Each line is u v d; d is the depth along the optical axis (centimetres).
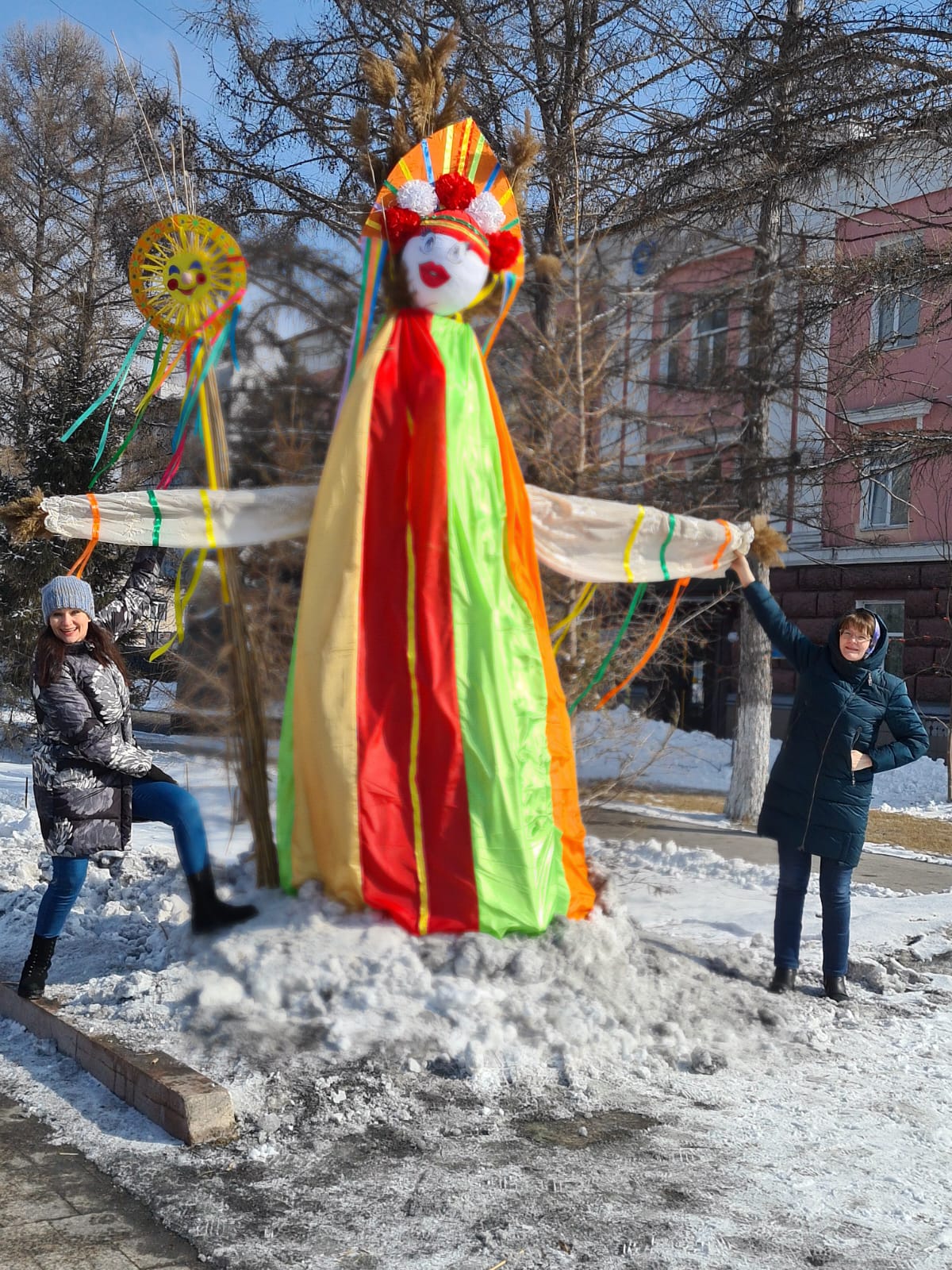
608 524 534
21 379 2141
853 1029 496
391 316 511
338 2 1196
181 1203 321
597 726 646
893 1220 325
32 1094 399
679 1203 330
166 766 574
